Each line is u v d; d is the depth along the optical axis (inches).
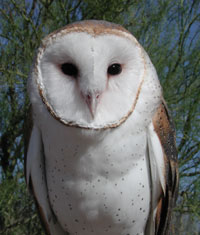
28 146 28.8
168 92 45.7
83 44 25.6
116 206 27.4
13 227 45.4
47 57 26.4
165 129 28.8
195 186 43.7
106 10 43.7
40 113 27.0
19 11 44.6
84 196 27.3
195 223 46.1
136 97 26.7
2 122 49.4
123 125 26.6
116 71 26.3
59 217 28.5
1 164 48.6
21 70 46.5
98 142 26.6
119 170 27.0
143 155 27.5
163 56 44.9
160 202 28.5
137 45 26.6
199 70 46.5
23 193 45.1
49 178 28.1
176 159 29.8
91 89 25.8
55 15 44.4
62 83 26.4
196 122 44.9
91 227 28.1
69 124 26.4
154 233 28.6
